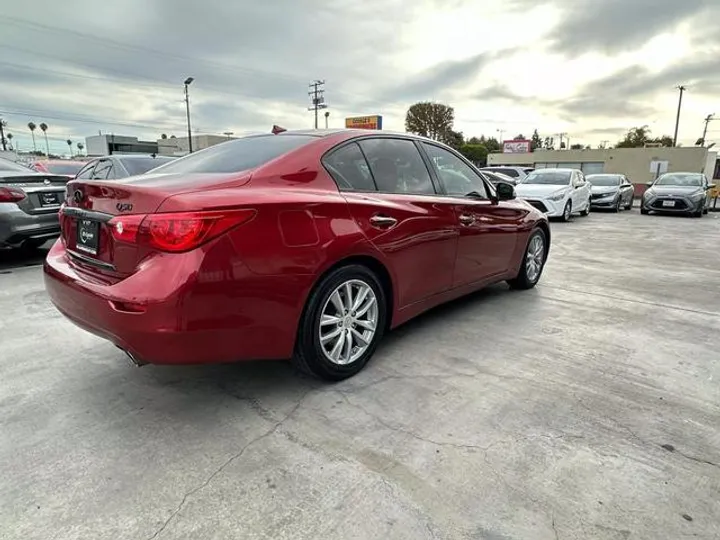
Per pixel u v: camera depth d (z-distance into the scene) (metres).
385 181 2.93
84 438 2.10
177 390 2.55
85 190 2.33
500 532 1.58
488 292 4.57
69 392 2.51
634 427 2.19
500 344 3.19
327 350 2.57
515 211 4.11
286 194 2.31
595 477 1.85
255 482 1.82
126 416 2.29
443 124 61.78
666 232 9.79
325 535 1.57
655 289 4.74
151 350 1.99
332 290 2.48
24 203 5.19
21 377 2.67
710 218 13.52
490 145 73.62
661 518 1.64
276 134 3.01
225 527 1.60
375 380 2.66
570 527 1.60
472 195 3.65
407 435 2.13
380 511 1.67
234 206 2.05
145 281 1.96
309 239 2.30
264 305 2.17
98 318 2.09
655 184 15.10
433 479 1.84
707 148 37.53
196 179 2.31
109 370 2.78
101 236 2.21
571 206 12.49
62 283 2.32
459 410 2.34
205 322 2.01
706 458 1.97
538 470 1.89
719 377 2.71
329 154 2.68
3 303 4.06
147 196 2.04
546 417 2.28
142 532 1.58
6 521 1.61
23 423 2.21
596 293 4.56
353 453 2.00
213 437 2.12
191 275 1.94
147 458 1.96
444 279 3.31
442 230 3.17
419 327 3.52
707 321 3.71
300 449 2.03
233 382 2.64
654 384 2.62
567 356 3.00
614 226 11.07
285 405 2.39
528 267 4.56
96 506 1.69
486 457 1.97
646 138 72.19
